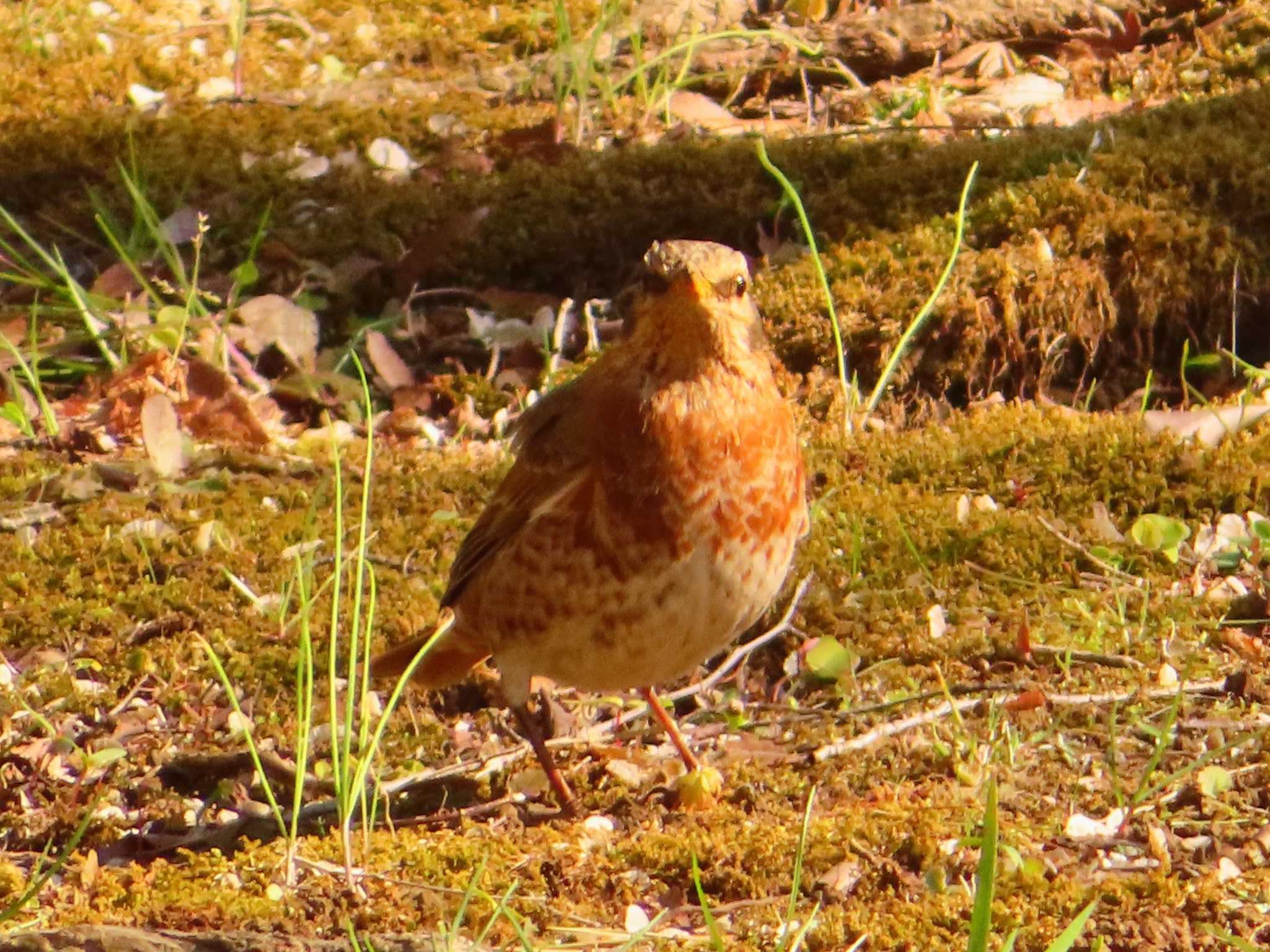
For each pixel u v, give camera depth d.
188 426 11.95
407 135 15.62
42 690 9.15
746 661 9.31
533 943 6.65
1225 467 10.54
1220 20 16.59
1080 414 11.56
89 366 12.86
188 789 8.39
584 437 7.60
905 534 9.83
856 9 17.80
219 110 16.08
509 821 7.88
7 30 17.84
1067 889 6.86
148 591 9.96
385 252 13.80
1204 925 6.58
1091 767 7.92
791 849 7.22
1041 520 10.09
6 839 7.91
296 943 6.39
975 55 16.62
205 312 13.02
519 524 7.87
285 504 10.98
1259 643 8.96
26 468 11.45
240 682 9.20
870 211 13.36
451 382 12.55
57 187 14.91
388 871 7.27
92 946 6.28
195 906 6.98
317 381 12.55
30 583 10.12
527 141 15.22
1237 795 7.63
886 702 8.62
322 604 9.80
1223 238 12.46
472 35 17.86
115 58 17.31
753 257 13.41
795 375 12.04
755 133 15.16
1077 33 16.97
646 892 7.09
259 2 18.78
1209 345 12.54
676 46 15.70
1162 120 13.90
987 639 9.11
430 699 9.19
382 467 11.40
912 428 11.84
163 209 14.43
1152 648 8.90
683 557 7.54
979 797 7.63
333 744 7.51
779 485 7.68
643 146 14.70
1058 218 12.66
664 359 7.48
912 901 6.87
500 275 13.75
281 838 7.73
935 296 11.62
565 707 9.05
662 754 8.43
